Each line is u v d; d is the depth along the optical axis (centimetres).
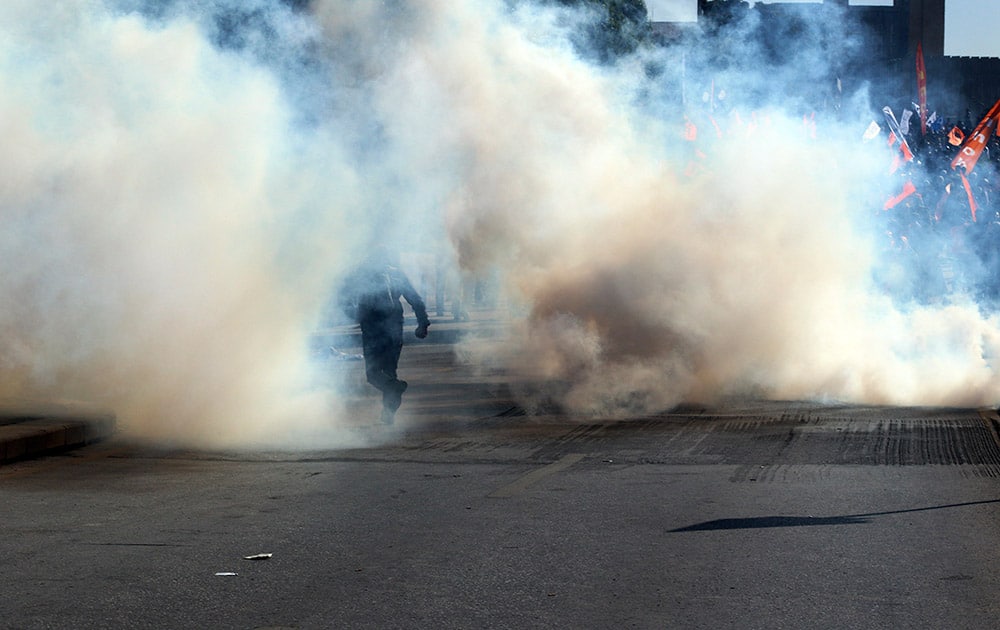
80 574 688
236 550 745
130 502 898
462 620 598
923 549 733
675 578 672
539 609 616
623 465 1053
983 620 591
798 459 1070
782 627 582
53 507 880
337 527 808
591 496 909
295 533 791
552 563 707
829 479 969
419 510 862
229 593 648
